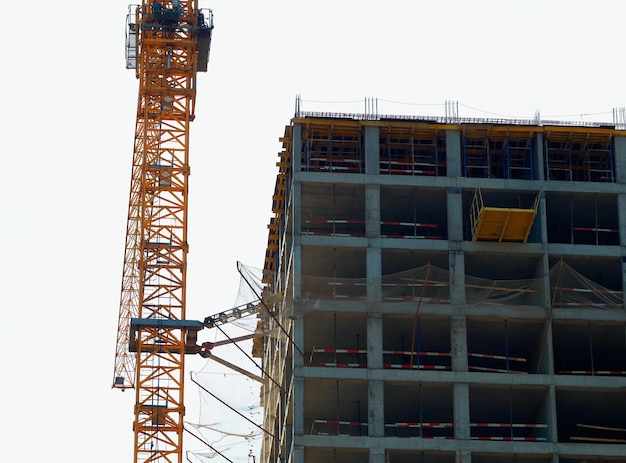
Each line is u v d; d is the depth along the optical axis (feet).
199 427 385.91
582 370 354.13
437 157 349.00
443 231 360.69
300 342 323.37
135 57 474.08
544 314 331.98
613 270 345.10
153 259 451.12
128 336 465.47
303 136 345.10
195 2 471.62
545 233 339.16
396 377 321.11
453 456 319.68
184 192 459.32
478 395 329.11
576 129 347.97
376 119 345.72
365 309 326.85
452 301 331.16
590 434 346.74
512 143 349.61
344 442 314.96
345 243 332.19
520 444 319.47
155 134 464.65
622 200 343.67
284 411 351.87
